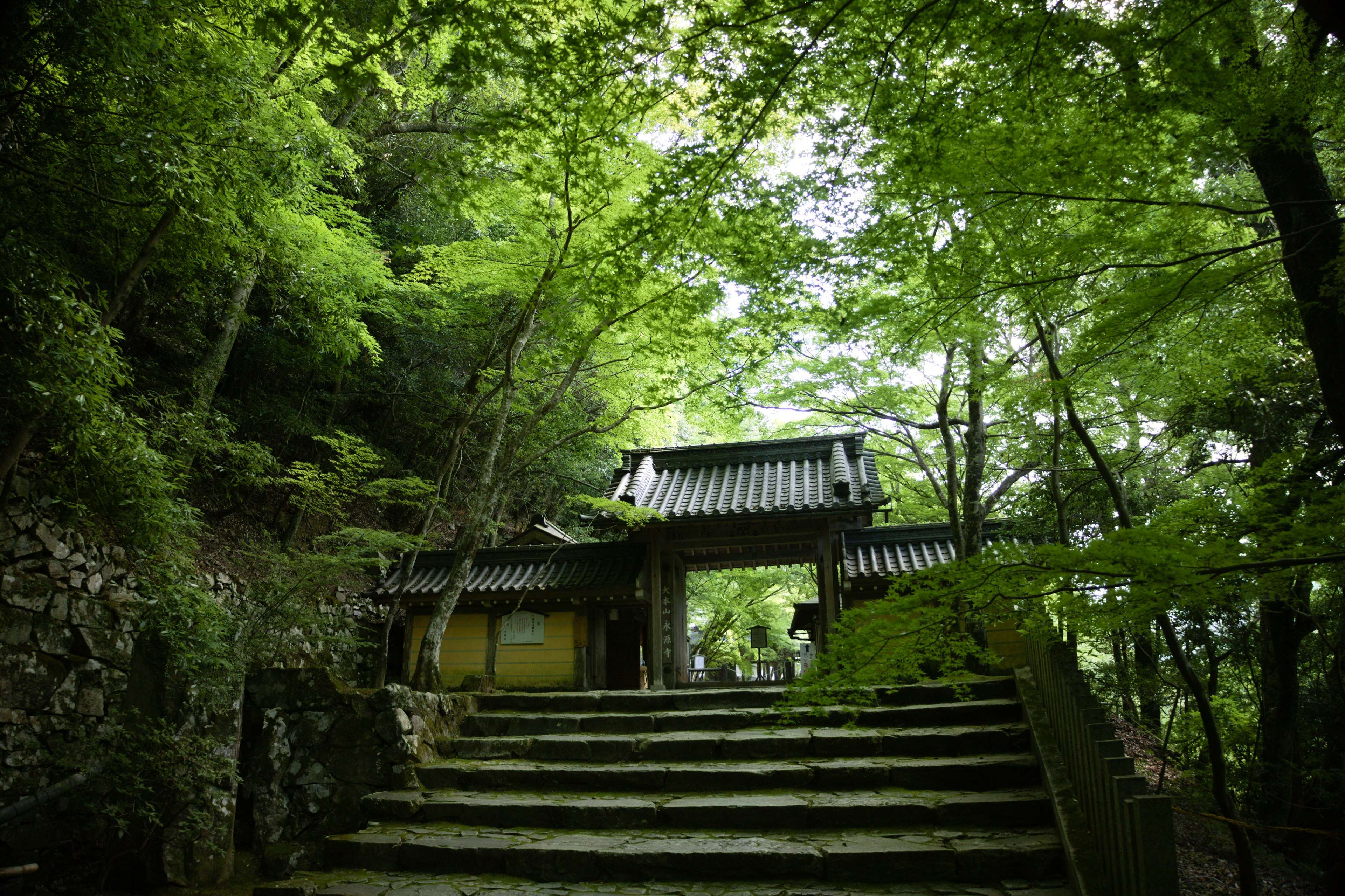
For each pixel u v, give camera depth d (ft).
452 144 42.63
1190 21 9.92
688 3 10.18
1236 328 15.64
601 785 22.85
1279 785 23.53
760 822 19.60
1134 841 12.34
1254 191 18.80
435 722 26.76
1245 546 10.14
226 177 19.61
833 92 11.79
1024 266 13.24
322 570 28.73
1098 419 27.02
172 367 35.81
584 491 62.59
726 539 39.55
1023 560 10.30
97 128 17.90
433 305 43.96
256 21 11.09
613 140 12.96
